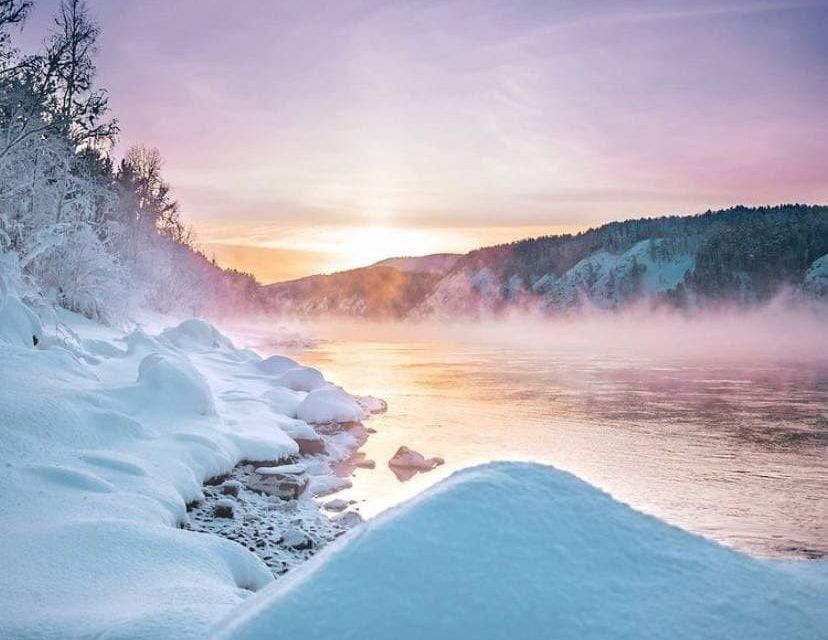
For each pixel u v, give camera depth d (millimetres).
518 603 2887
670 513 13867
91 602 4961
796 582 3113
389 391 33188
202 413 13586
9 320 14008
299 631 2855
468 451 18750
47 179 23766
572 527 3297
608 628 2803
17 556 5633
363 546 3172
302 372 23734
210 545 6461
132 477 8797
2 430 8586
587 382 39438
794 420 25906
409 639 2779
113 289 26547
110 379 14734
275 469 12875
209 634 3357
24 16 19531
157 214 48094
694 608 2912
